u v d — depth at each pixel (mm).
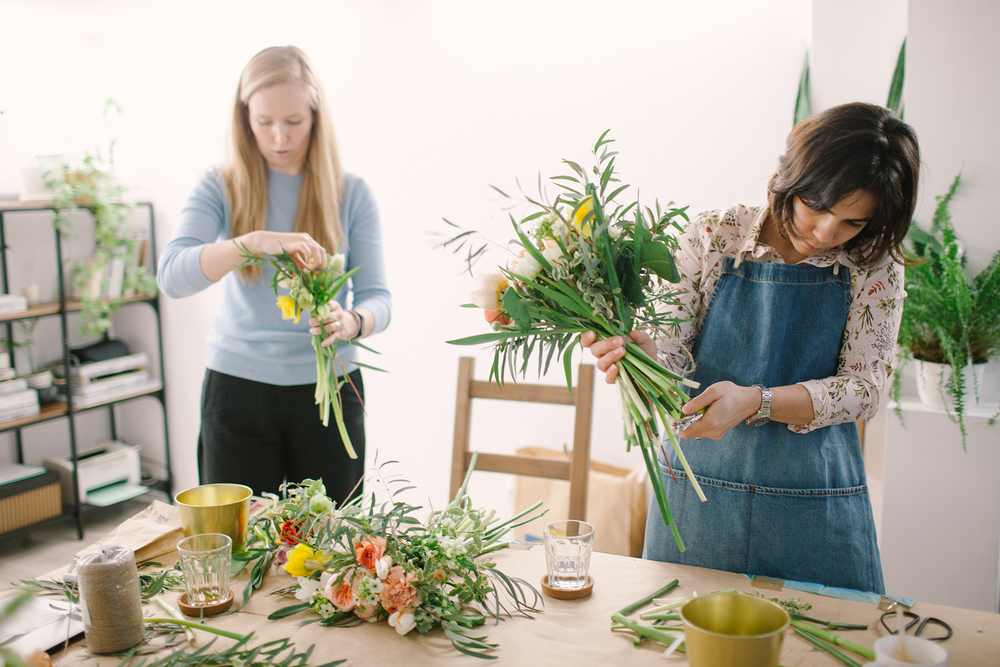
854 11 2260
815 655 895
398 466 3262
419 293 3146
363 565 982
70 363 3350
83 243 3561
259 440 1859
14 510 3049
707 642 758
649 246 1012
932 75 2109
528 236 1111
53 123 3379
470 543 1113
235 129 1822
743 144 2562
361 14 3066
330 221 1875
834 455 1286
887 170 1051
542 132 2861
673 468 1373
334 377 1485
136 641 930
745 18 2500
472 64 2926
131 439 3859
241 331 1835
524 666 873
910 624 961
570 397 1771
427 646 927
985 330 2086
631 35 2666
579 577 1061
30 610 1017
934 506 2154
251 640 938
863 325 1258
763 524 1286
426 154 3057
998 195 2090
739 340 1322
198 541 1019
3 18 3066
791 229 1193
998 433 2066
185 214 1839
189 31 3320
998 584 2094
